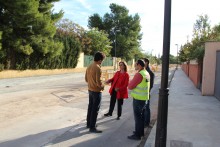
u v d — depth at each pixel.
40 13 23.75
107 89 16.86
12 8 21.95
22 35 24.14
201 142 6.05
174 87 18.66
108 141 6.19
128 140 6.31
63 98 12.30
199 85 17.53
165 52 4.83
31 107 9.78
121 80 8.20
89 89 6.83
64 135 6.48
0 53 22.47
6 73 23.81
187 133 6.74
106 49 49.88
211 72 14.02
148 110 7.55
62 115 8.61
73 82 22.28
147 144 5.87
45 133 6.58
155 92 16.34
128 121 8.15
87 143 5.98
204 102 11.77
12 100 11.21
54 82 22.12
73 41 35.34
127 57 66.31
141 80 6.22
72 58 35.69
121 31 66.88
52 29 25.02
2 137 6.15
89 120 7.14
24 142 5.86
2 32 21.39
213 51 13.94
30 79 23.64
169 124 7.61
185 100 12.30
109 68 52.41
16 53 25.05
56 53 27.98
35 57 27.55
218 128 7.28
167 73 4.86
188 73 32.28
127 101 12.14
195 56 18.06
